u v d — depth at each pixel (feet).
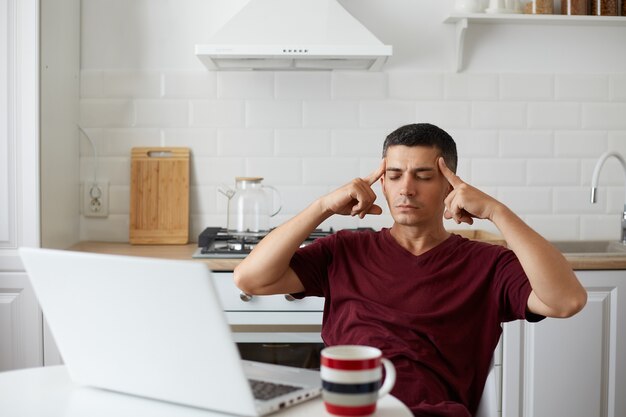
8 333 9.00
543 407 8.85
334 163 10.64
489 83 10.67
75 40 10.27
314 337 8.63
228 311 8.62
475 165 10.73
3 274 8.98
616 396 8.87
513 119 10.73
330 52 9.20
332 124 10.62
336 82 10.58
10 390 4.36
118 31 10.48
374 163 10.66
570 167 10.79
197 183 10.62
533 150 10.75
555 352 8.82
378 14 10.59
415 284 5.46
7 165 8.94
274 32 9.30
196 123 10.57
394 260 5.59
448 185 5.71
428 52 10.63
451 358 5.27
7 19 8.87
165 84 10.52
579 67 10.73
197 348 3.79
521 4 10.69
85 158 10.55
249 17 9.39
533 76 10.69
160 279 3.70
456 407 4.74
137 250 9.82
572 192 10.81
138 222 10.41
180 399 4.02
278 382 4.28
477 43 10.64
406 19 10.61
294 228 5.46
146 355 4.00
